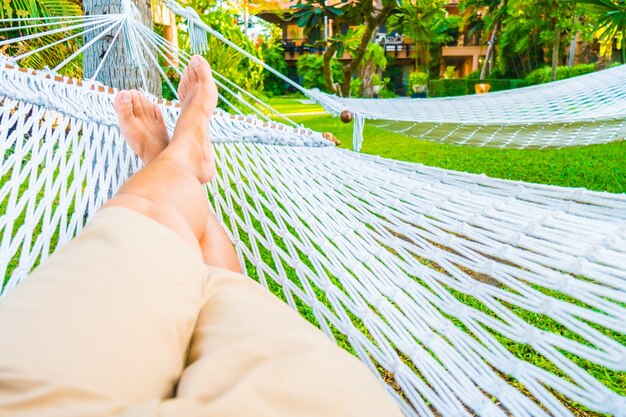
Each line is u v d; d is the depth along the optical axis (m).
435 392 0.87
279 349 0.66
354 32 4.20
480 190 1.34
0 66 1.51
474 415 0.90
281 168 1.65
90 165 1.33
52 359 0.54
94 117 1.46
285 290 1.19
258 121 1.84
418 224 1.25
